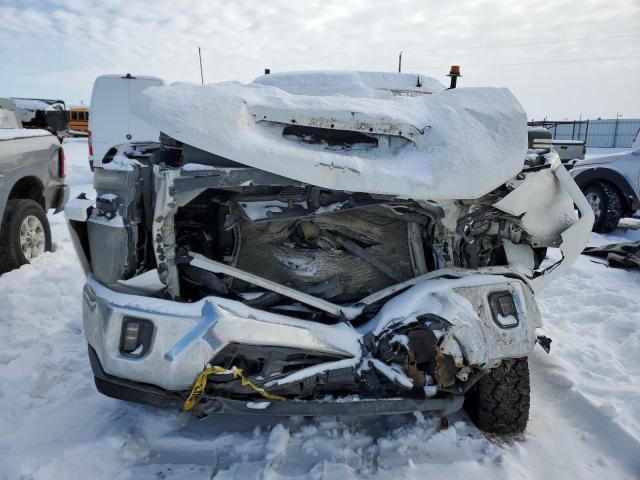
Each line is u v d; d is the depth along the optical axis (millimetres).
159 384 2250
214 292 2609
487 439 2773
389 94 3875
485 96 2930
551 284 5781
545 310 5031
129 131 10164
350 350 2486
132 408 2918
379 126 2637
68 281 5172
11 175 5520
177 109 2354
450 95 2938
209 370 2207
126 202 2445
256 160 2330
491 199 2809
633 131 30547
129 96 10102
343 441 2684
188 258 2529
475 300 2604
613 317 4645
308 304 2711
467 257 3021
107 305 2324
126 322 2277
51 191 6398
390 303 2656
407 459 2566
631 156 8750
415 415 2887
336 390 2445
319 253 2908
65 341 3922
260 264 2865
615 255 6602
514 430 2828
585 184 9367
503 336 2590
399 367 2455
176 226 2717
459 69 4402
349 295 2932
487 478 2441
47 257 5918
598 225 9109
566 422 3006
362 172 2467
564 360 3758
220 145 2311
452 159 2598
